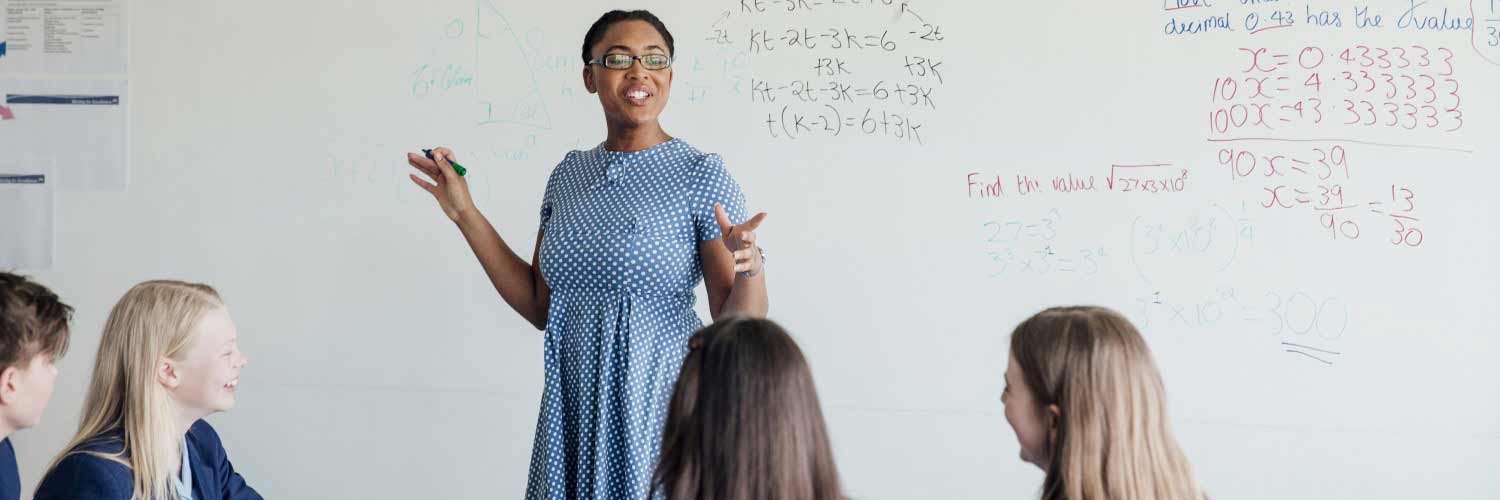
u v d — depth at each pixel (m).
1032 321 1.40
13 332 1.39
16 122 2.96
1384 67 2.63
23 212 2.96
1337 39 2.64
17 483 1.67
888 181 2.75
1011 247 2.72
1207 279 2.66
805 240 2.77
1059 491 1.30
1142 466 1.28
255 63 2.93
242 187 2.93
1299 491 2.65
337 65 2.90
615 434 1.81
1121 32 2.69
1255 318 2.66
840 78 2.76
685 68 2.79
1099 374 1.30
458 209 2.01
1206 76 2.67
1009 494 2.72
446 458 2.89
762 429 1.25
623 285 1.82
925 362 2.74
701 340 1.31
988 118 2.72
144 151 2.95
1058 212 2.71
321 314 2.91
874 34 2.75
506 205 2.85
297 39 2.92
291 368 2.92
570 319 1.88
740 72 2.78
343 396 2.91
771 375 1.26
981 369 2.72
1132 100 2.69
